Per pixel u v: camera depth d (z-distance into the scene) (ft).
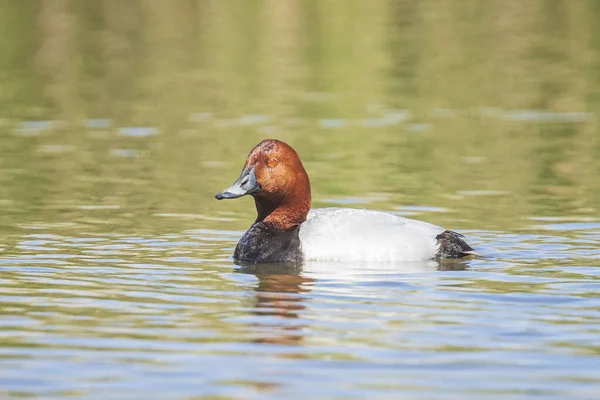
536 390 26.94
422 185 57.36
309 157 65.16
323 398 26.43
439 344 30.48
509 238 44.96
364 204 53.01
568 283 37.11
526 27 110.42
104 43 103.81
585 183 57.21
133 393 26.81
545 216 49.44
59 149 68.33
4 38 105.09
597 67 93.91
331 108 80.64
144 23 111.75
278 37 106.01
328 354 29.68
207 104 82.33
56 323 32.63
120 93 86.43
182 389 27.07
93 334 31.53
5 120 77.87
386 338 31.07
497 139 70.23
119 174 61.00
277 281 38.01
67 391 26.99
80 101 83.97
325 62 97.35
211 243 44.98
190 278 38.52
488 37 106.32
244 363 28.99
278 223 42.47
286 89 87.45
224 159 64.90
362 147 68.08
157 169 62.39
